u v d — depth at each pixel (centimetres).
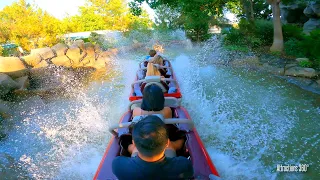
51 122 628
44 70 977
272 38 1375
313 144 501
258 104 686
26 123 626
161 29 1919
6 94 777
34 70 955
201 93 770
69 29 1936
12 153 506
